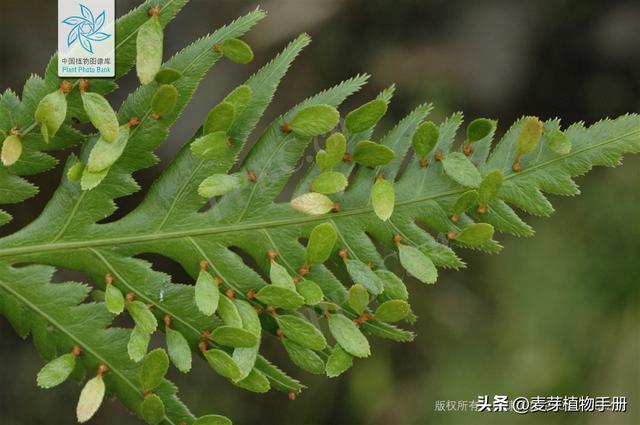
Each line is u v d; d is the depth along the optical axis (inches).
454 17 29.2
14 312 18.9
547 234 27.2
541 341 26.0
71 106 18.6
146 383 18.7
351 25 28.5
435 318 27.7
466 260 28.1
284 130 18.8
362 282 18.8
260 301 18.9
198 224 18.9
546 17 29.4
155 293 18.9
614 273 25.7
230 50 18.7
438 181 18.9
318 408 27.7
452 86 28.6
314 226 18.9
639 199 26.5
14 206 25.4
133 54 18.6
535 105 29.4
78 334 18.9
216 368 18.7
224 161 18.8
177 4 18.6
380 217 18.7
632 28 28.7
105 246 18.9
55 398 27.3
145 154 18.7
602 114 29.2
